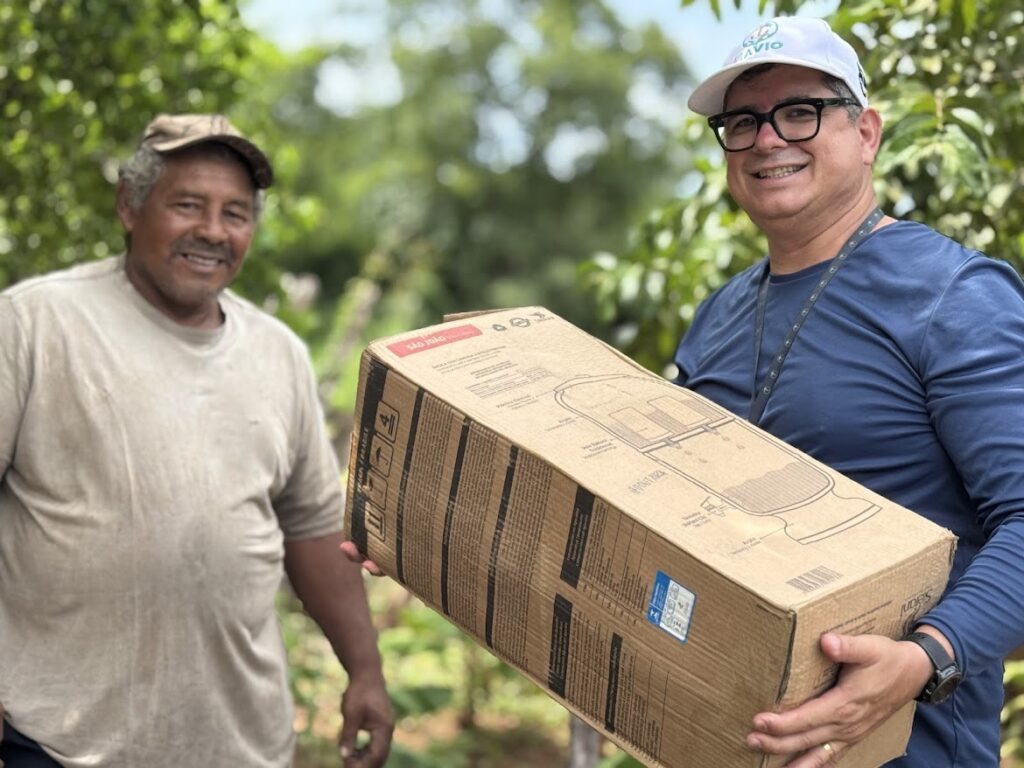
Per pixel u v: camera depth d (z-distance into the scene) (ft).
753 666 4.83
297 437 8.82
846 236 6.28
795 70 6.19
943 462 5.80
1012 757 11.84
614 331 11.53
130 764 7.73
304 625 16.16
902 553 5.12
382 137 78.95
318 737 14.73
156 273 8.07
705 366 6.75
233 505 8.02
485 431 5.69
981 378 5.53
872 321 5.92
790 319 6.28
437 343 6.36
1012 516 5.36
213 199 8.13
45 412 7.70
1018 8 9.02
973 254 5.87
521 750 16.90
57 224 12.89
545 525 5.50
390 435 6.16
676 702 5.12
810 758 4.99
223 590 7.95
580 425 5.76
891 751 5.47
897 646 4.99
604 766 10.39
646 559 5.14
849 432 5.90
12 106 12.23
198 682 7.91
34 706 7.61
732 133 6.47
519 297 73.82
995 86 9.27
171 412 7.91
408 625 16.89
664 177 79.30
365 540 6.41
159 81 12.82
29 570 7.72
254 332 8.65
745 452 5.71
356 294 25.12
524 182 77.71
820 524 5.27
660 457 5.60
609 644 5.32
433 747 16.06
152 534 7.71
